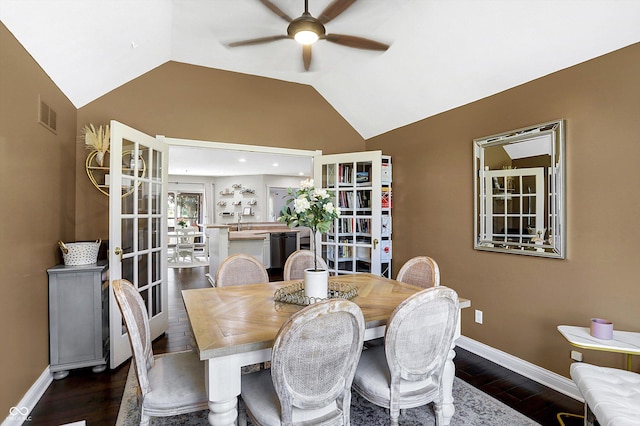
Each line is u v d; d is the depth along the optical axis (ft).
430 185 11.85
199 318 5.61
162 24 9.11
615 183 6.95
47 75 8.06
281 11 6.72
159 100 11.63
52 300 8.20
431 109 11.55
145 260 10.56
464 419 6.77
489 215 9.65
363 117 14.01
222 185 36.04
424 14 8.30
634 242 6.67
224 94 12.62
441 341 5.49
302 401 4.39
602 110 7.14
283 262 23.86
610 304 7.04
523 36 7.69
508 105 9.17
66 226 9.55
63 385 8.06
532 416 6.89
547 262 8.26
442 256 11.35
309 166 28.27
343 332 4.42
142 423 5.05
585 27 6.84
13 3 5.85
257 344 4.59
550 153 8.07
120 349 9.12
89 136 9.80
